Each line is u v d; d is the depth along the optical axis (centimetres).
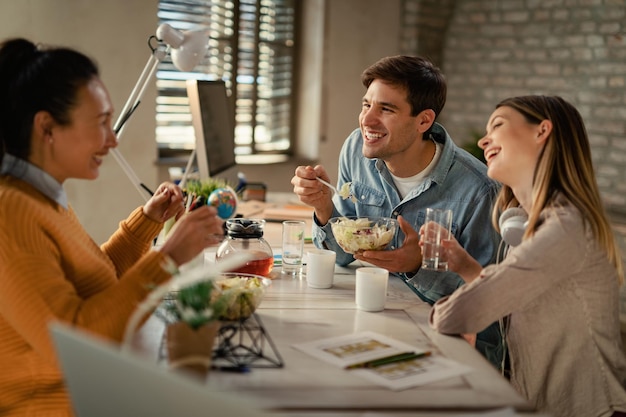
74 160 147
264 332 149
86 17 462
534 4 555
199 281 129
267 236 270
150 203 191
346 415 121
